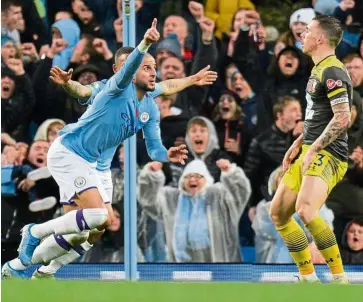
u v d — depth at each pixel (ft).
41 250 92.63
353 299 59.11
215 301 58.18
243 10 114.83
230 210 114.93
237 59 115.14
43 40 115.65
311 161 90.33
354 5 114.62
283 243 114.42
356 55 114.83
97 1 115.24
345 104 90.63
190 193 115.03
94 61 115.55
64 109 115.96
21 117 115.24
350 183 114.93
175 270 114.83
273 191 114.83
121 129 92.38
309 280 95.96
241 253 114.93
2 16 114.73
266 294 60.34
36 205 115.14
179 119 115.24
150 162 114.93
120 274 113.91
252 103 115.24
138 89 92.53
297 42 114.83
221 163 115.24
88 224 90.74
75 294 60.54
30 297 59.77
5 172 114.83
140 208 115.03
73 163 91.86
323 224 92.99
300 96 114.83
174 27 114.93
